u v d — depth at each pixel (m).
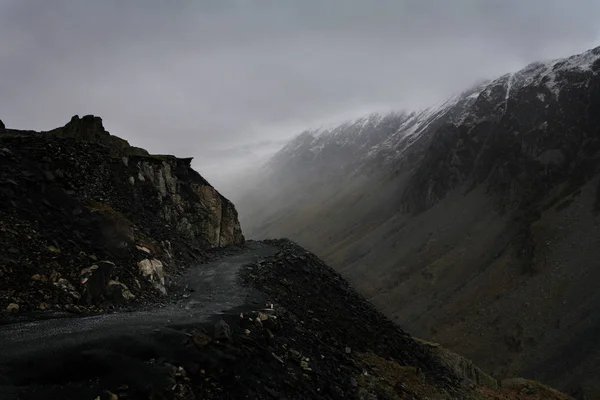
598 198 124.44
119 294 21.62
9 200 22.06
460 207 170.38
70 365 12.81
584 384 70.25
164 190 41.97
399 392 21.72
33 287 18.44
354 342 26.14
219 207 48.97
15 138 28.39
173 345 15.06
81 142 35.25
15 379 11.70
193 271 32.62
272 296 26.66
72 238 23.34
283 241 55.03
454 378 32.25
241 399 14.38
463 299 117.56
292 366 17.89
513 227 139.62
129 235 28.47
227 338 16.44
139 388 12.64
